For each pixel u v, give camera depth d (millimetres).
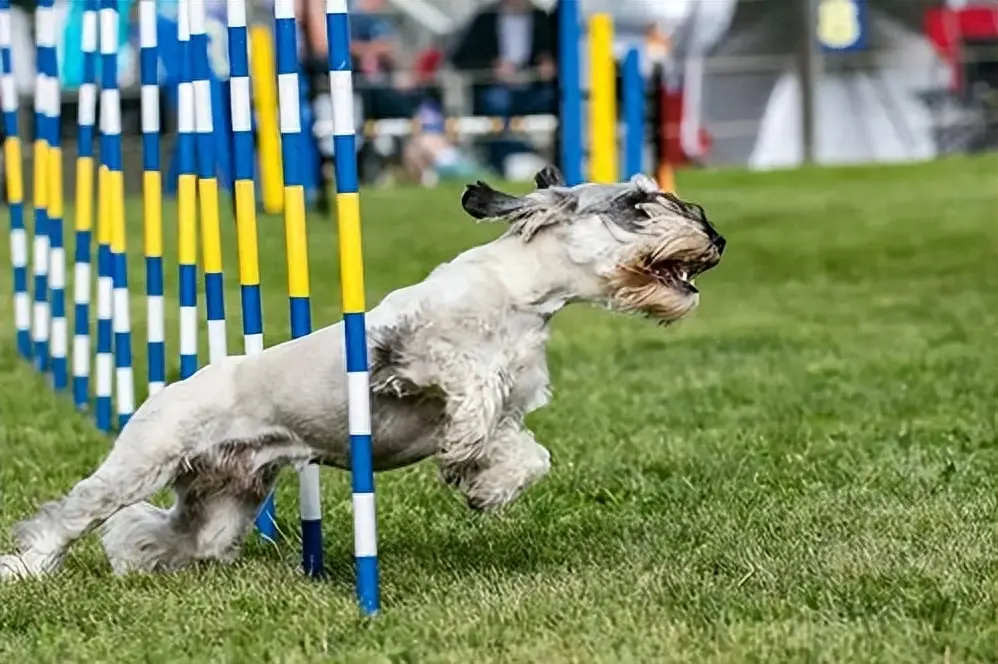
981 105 54500
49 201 18031
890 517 11109
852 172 46469
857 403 16359
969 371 18031
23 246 20172
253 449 9797
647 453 14031
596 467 13477
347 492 12648
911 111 54688
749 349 20500
